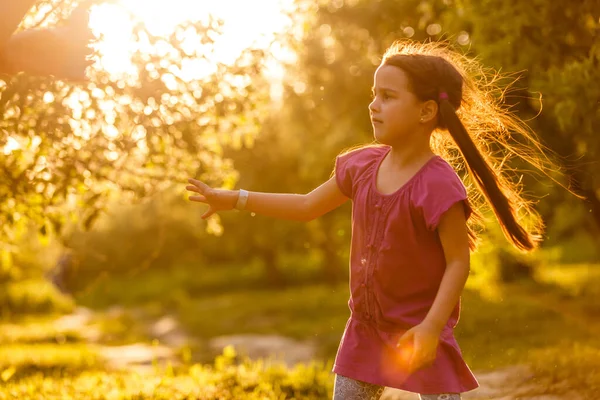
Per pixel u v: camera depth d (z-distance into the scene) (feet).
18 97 16.20
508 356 28.35
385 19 26.55
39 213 18.03
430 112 9.02
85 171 17.89
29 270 77.15
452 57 10.32
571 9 17.10
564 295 47.98
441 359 8.87
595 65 17.31
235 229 104.47
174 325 76.38
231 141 20.77
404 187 8.92
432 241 8.86
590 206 28.40
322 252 93.40
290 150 62.69
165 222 21.77
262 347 50.52
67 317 82.94
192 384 20.88
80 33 11.76
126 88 16.99
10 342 49.80
